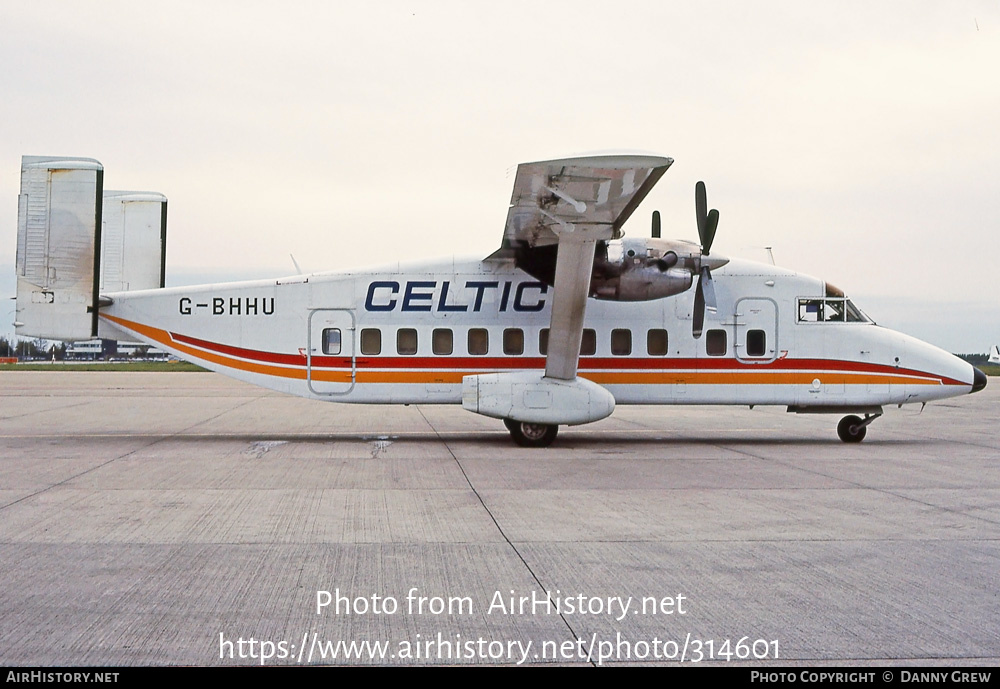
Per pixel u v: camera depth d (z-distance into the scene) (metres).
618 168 11.23
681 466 12.59
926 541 7.57
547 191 12.12
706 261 15.02
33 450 14.41
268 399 30.38
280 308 15.95
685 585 6.14
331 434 17.66
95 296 15.82
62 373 60.88
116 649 4.84
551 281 15.76
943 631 5.21
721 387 15.87
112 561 6.72
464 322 15.76
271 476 11.38
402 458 13.42
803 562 6.81
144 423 20.27
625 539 7.60
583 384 14.80
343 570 6.50
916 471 12.16
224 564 6.66
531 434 15.19
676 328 15.81
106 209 19.02
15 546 7.23
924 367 16.06
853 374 16.00
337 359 15.84
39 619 5.33
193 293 16.08
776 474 11.78
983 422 22.05
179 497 9.67
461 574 6.41
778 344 15.96
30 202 15.72
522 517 8.59
